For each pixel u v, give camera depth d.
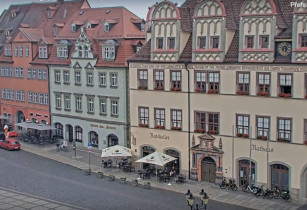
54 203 43.75
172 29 51.06
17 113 81.69
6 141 67.31
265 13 44.78
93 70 64.44
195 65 49.44
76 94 67.50
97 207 42.66
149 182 49.25
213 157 49.31
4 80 83.00
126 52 61.59
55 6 82.06
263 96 45.44
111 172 54.88
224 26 47.41
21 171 55.88
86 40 65.00
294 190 44.53
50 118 72.88
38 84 75.25
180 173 51.88
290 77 43.97
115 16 66.44
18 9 88.75
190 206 39.81
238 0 50.94
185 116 50.88
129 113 61.22
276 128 45.09
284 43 44.34
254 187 46.19
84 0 77.31
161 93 52.41
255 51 45.50
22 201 44.34
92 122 65.56
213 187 48.53
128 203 43.81
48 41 73.31
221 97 48.19
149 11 58.84
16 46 78.94
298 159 44.12
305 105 43.31
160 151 53.28
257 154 46.41
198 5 48.75
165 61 51.56
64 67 68.81
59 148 65.94
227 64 47.31
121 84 61.09
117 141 63.12
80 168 56.78
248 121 46.75
